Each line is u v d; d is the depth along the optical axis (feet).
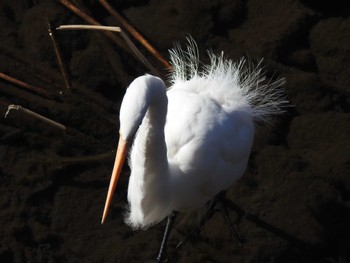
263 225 32.58
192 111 28.17
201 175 28.35
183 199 28.81
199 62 37.60
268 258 31.65
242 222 32.89
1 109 36.06
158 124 23.48
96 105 37.17
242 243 32.17
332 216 32.94
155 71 34.37
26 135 35.58
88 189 34.09
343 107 38.24
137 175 25.52
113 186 21.16
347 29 41.01
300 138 36.55
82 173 34.68
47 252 31.42
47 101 36.86
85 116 36.42
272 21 41.39
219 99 30.17
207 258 31.78
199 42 40.29
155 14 41.93
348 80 39.14
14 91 37.06
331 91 38.55
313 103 37.63
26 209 32.78
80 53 39.34
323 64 39.96
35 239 31.76
